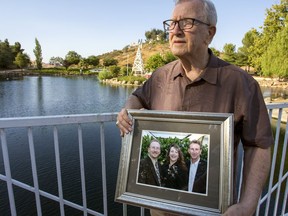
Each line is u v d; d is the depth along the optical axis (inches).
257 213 89.5
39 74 3346.5
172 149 50.5
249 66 2144.4
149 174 51.5
